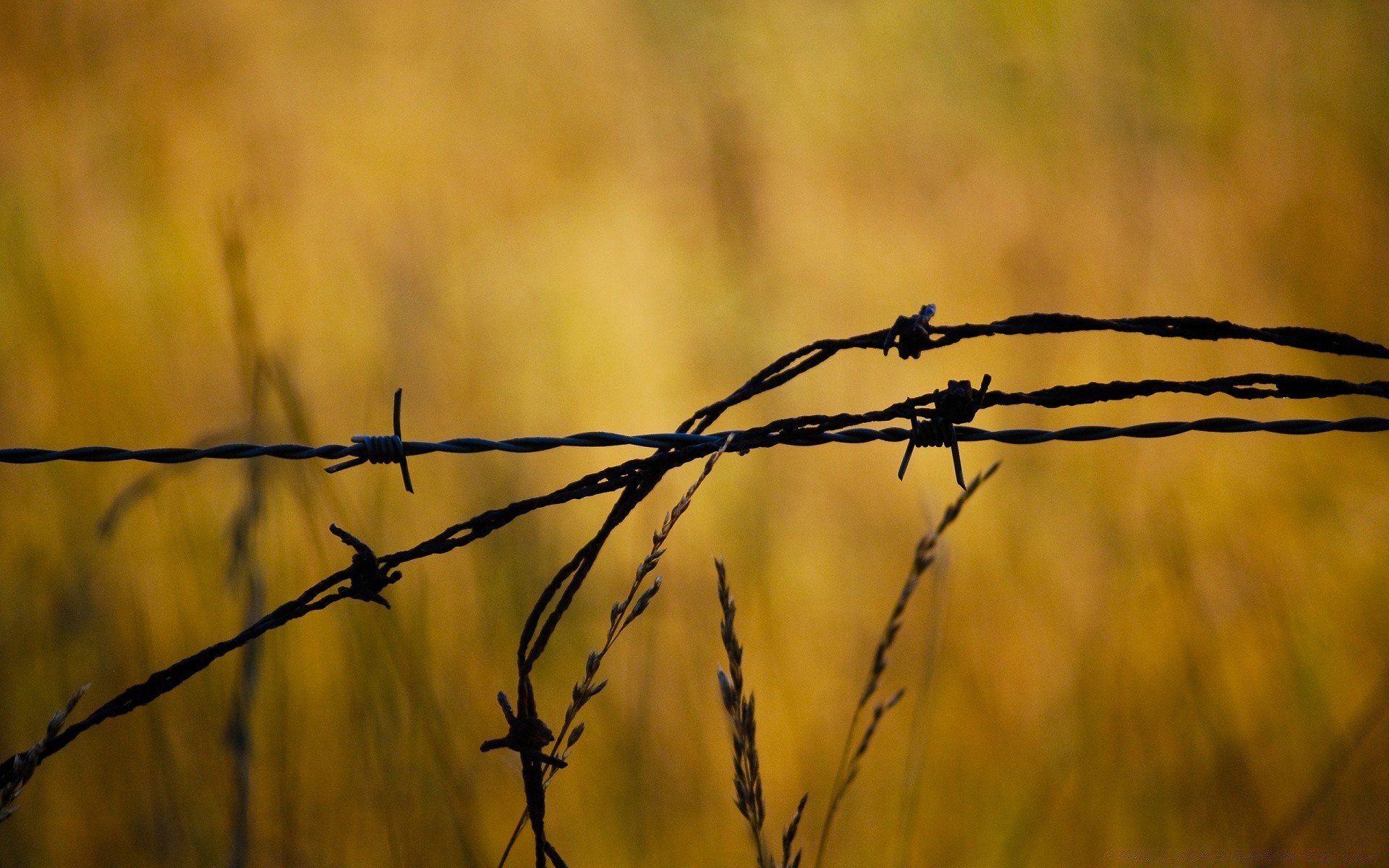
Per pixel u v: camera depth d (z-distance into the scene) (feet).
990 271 55.98
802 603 37.32
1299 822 28.53
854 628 36.42
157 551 33.60
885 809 31.04
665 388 49.96
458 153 67.05
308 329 48.24
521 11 77.66
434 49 74.59
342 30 76.48
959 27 68.74
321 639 31.12
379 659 28.14
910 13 69.77
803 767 31.81
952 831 30.40
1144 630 35.01
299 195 60.64
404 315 49.08
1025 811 30.55
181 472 37.65
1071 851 29.73
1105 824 30.04
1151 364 50.47
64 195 55.93
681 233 60.75
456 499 38.99
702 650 33.88
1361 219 53.11
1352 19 61.72
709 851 29.48
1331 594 37.70
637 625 33.32
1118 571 37.42
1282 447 45.98
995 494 41.98
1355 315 50.93
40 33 68.23
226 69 71.10
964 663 34.76
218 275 50.55
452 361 48.49
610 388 49.42
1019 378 50.55
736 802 17.25
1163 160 58.59
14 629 30.71
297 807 27.30
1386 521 41.47
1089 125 61.36
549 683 32.48
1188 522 39.73
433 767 27.45
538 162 67.10
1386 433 46.85
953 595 37.29
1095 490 41.88
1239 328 19.45
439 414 44.65
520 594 34.94
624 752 30.32
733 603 17.47
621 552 39.24
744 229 58.44
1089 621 35.42
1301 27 61.93
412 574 33.53
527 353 51.03
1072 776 31.17
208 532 33.55
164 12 72.79
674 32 73.92
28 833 27.30
